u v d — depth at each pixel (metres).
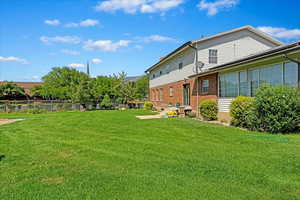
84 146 6.48
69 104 29.75
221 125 10.61
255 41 16.81
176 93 19.62
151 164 4.55
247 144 6.16
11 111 26.05
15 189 3.40
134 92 34.72
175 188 3.32
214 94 13.62
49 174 4.07
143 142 6.88
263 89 8.29
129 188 3.35
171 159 4.89
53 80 47.53
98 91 32.19
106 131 9.38
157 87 26.44
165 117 15.79
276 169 4.06
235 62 10.30
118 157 5.15
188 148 5.92
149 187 3.37
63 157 5.30
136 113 20.69
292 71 8.00
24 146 6.66
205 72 13.13
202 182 3.54
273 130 7.83
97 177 3.85
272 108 7.70
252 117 8.59
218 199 2.95
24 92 41.81
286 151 5.26
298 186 3.32
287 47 7.45
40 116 19.31
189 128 9.66
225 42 16.03
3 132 9.74
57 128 10.70
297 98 7.58
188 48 16.62
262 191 3.17
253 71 10.22
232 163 4.47
